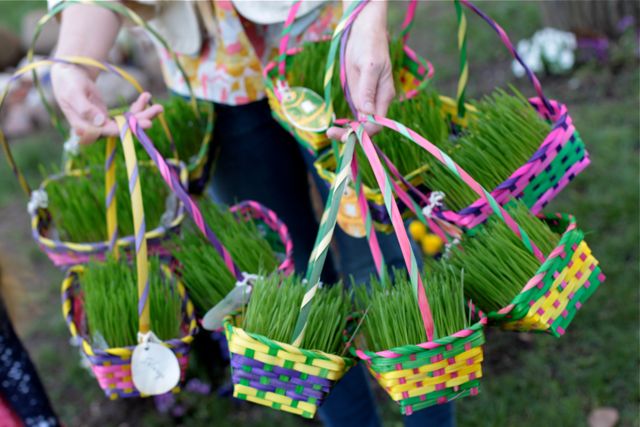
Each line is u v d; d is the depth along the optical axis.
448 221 1.29
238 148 1.70
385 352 1.08
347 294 1.27
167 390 1.29
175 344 1.28
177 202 1.55
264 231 1.57
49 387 2.55
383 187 1.08
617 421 2.03
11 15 6.16
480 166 1.32
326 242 1.09
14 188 3.83
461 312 1.15
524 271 1.18
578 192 2.82
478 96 3.64
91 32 1.48
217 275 1.39
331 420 1.73
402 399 1.11
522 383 2.19
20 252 3.29
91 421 2.40
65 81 1.41
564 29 3.83
